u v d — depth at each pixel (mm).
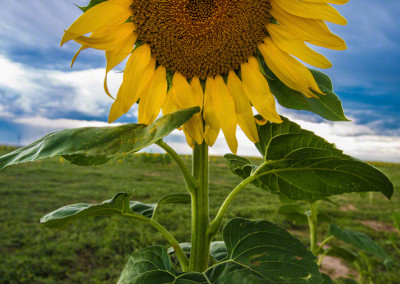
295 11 258
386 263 949
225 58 280
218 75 287
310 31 262
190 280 190
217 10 266
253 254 202
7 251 1251
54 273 1081
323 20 255
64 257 1188
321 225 1814
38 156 175
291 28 268
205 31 268
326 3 249
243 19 273
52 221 253
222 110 275
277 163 251
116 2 245
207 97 280
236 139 268
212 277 193
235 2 269
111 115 247
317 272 186
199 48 273
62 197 2201
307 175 258
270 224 221
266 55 279
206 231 237
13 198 2119
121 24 255
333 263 1374
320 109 265
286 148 235
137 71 259
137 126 199
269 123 236
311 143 222
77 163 240
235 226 225
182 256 239
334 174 250
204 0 266
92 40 229
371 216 2150
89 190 2463
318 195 274
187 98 272
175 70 281
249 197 2463
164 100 276
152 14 260
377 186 248
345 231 638
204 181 248
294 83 264
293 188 272
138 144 179
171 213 1791
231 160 301
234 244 214
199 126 264
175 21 264
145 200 2209
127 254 1217
